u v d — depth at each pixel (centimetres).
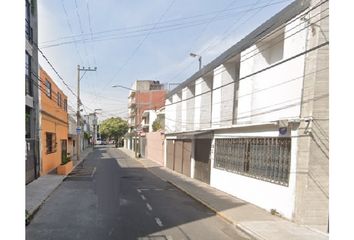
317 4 1013
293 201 1090
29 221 1055
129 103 8319
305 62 1078
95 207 1289
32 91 2045
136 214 1189
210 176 1988
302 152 1060
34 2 2025
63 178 2141
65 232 934
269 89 1338
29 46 1928
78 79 3941
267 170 1282
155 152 4109
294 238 909
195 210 1306
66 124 3688
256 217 1152
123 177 2377
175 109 3219
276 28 1261
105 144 12350
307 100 1066
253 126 1379
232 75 1870
